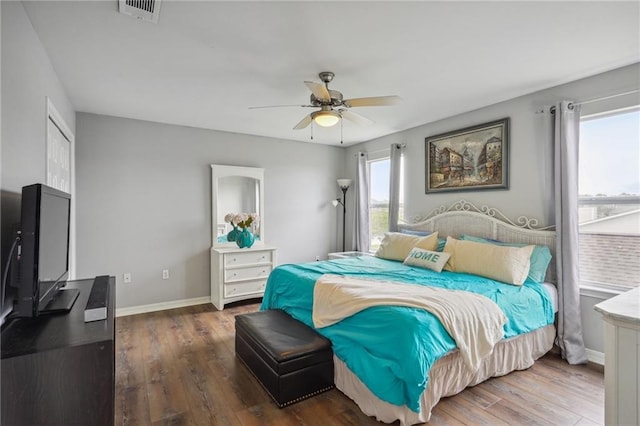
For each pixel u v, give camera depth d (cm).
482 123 354
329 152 559
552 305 271
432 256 321
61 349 116
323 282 256
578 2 173
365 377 192
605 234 271
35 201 137
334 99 258
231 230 455
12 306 150
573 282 268
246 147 474
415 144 438
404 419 178
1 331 131
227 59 239
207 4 174
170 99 325
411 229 428
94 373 121
